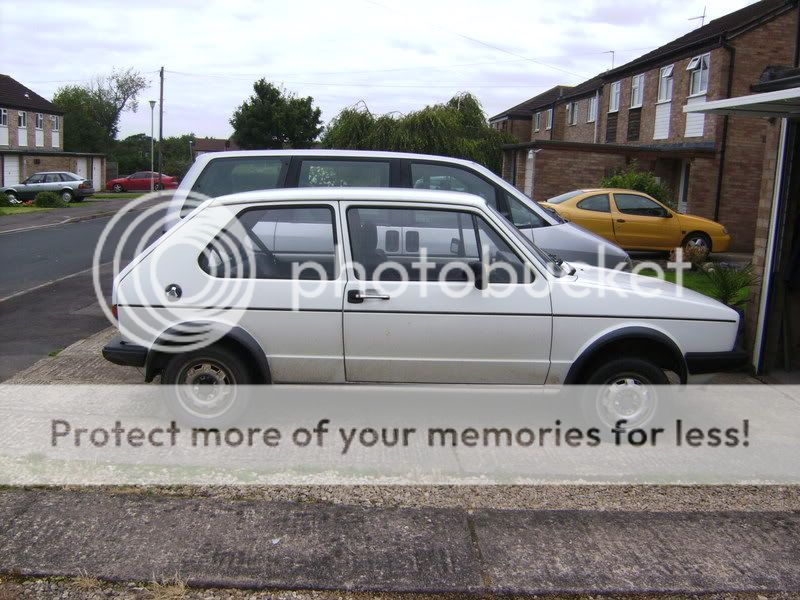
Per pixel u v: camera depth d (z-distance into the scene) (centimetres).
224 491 425
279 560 352
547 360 501
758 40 2044
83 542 362
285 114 5297
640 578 345
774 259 663
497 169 3397
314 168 695
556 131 3847
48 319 876
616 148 2280
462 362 501
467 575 344
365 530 381
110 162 6247
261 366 498
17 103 4684
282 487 432
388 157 701
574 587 337
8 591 325
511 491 435
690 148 2117
